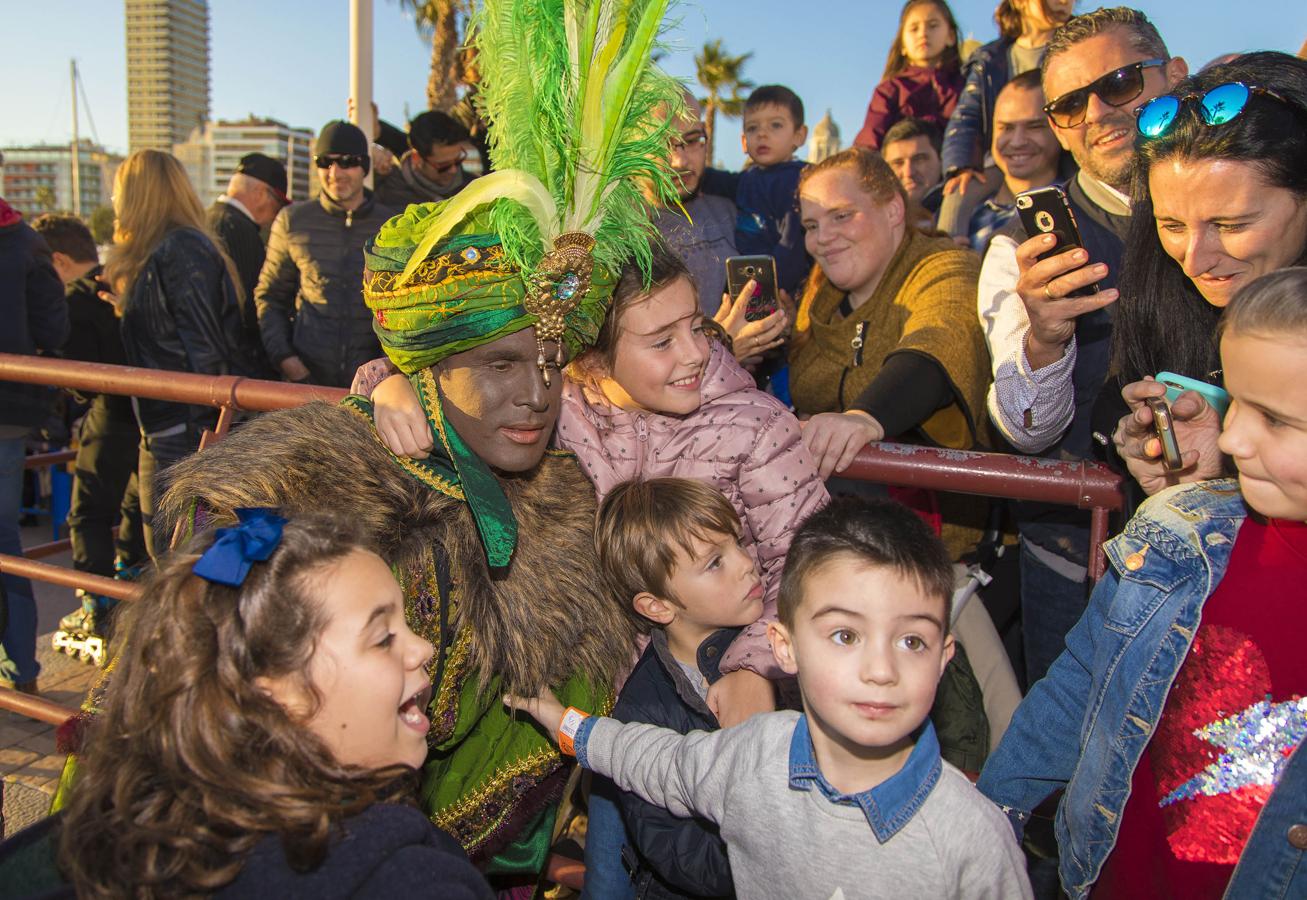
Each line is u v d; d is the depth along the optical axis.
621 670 1.71
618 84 1.33
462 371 1.40
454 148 4.39
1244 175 1.34
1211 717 1.24
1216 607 1.26
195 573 1.04
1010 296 2.01
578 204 1.37
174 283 3.52
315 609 1.05
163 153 3.68
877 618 1.22
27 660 3.19
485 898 1.08
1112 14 2.10
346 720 1.07
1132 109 2.03
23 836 1.13
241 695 1.01
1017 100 2.80
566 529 1.63
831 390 2.46
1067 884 1.42
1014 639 2.43
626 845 1.78
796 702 1.63
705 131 3.11
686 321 1.57
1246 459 1.11
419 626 1.49
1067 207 1.73
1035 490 1.70
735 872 1.42
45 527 5.70
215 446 1.49
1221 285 1.44
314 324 3.96
